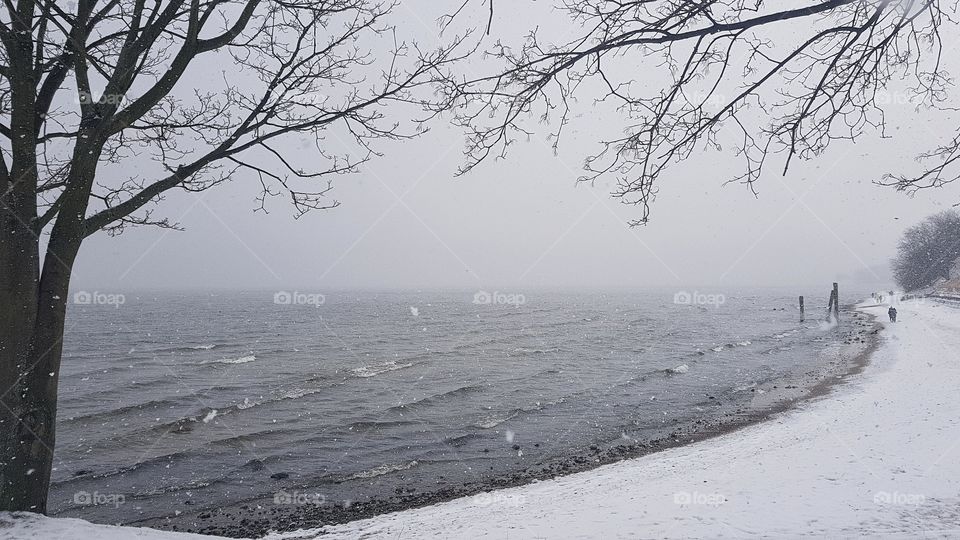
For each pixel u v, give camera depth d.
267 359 40.75
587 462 15.62
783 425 16.56
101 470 16.02
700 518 7.77
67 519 5.67
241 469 16.06
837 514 7.59
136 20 5.95
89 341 55.06
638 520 7.90
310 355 43.09
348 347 48.88
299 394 27.25
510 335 59.69
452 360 39.47
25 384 5.85
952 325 39.94
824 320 68.81
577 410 22.88
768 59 3.38
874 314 65.81
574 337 55.59
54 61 6.19
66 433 20.08
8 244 5.74
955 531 6.71
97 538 5.25
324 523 11.87
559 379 30.58
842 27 3.16
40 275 6.13
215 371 35.16
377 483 14.73
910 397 17.44
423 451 17.67
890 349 32.47
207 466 16.34
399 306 141.62
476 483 14.34
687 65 3.38
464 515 9.88
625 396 25.39
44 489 6.03
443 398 25.97
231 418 22.34
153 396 27.03
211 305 147.88
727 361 35.56
